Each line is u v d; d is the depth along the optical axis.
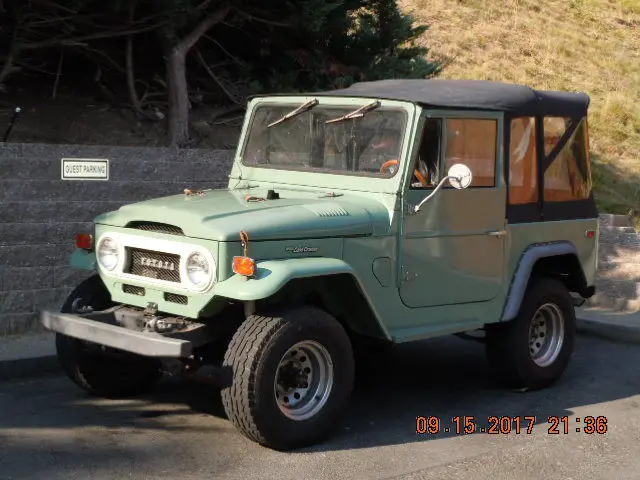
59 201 8.00
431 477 4.93
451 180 5.72
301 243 5.34
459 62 17.97
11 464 4.90
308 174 6.26
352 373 5.48
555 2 23.16
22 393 6.36
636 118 17.14
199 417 5.92
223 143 10.89
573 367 7.72
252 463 5.05
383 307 5.78
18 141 9.53
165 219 5.36
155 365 6.23
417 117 5.80
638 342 8.68
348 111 6.11
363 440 5.56
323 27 11.14
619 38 21.73
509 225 6.50
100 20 10.27
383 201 5.82
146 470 4.88
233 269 5.07
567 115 6.94
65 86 11.09
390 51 12.23
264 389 5.02
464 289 6.23
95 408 6.06
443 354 8.04
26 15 9.66
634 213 13.70
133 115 10.86
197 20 10.87
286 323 5.10
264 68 11.99
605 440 5.71
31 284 7.62
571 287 7.36
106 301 6.08
